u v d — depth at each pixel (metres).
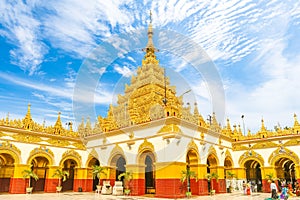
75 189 28.39
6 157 25.95
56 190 26.58
